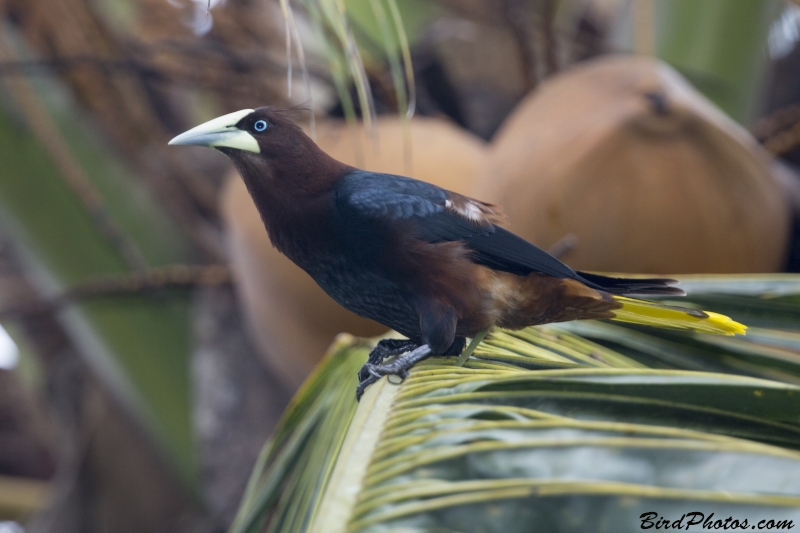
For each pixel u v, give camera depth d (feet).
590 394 13.00
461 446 11.40
